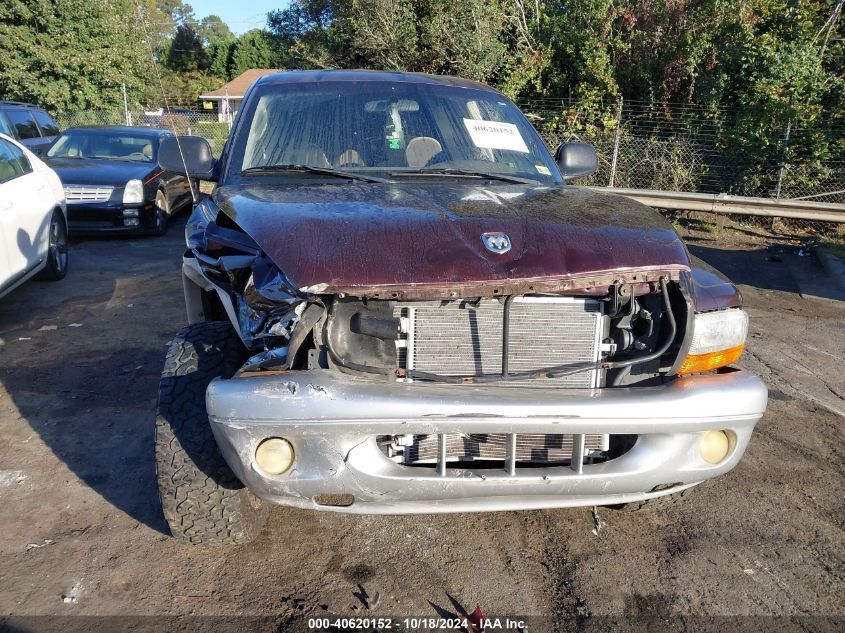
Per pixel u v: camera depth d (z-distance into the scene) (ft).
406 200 9.12
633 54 42.70
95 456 12.00
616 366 8.06
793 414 14.51
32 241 20.75
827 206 33.22
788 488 11.54
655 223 8.86
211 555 9.45
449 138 12.18
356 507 7.88
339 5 47.98
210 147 12.14
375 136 11.96
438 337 7.93
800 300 24.08
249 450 7.34
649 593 8.91
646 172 40.98
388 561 9.45
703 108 40.81
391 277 7.37
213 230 9.76
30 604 8.41
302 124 12.03
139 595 8.63
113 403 14.14
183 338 9.27
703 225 37.17
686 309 8.10
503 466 8.42
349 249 7.61
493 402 7.34
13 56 71.41
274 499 7.74
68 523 10.10
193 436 8.41
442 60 44.80
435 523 10.36
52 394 14.52
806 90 37.78
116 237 33.32
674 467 8.02
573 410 7.45
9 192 19.58
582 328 8.21
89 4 72.84
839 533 10.30
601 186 41.19
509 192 10.20
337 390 7.25
